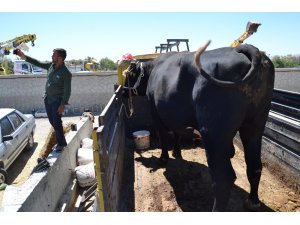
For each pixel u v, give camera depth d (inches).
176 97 170.9
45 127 534.0
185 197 192.1
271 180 208.5
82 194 228.1
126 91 274.4
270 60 148.6
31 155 377.4
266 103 150.4
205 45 121.0
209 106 144.7
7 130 321.7
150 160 260.8
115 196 166.9
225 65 141.6
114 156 176.7
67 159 232.5
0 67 892.6
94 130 134.6
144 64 251.6
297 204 175.5
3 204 145.9
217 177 145.7
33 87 683.4
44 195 175.0
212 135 145.3
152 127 312.7
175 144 260.8
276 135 216.4
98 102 677.3
